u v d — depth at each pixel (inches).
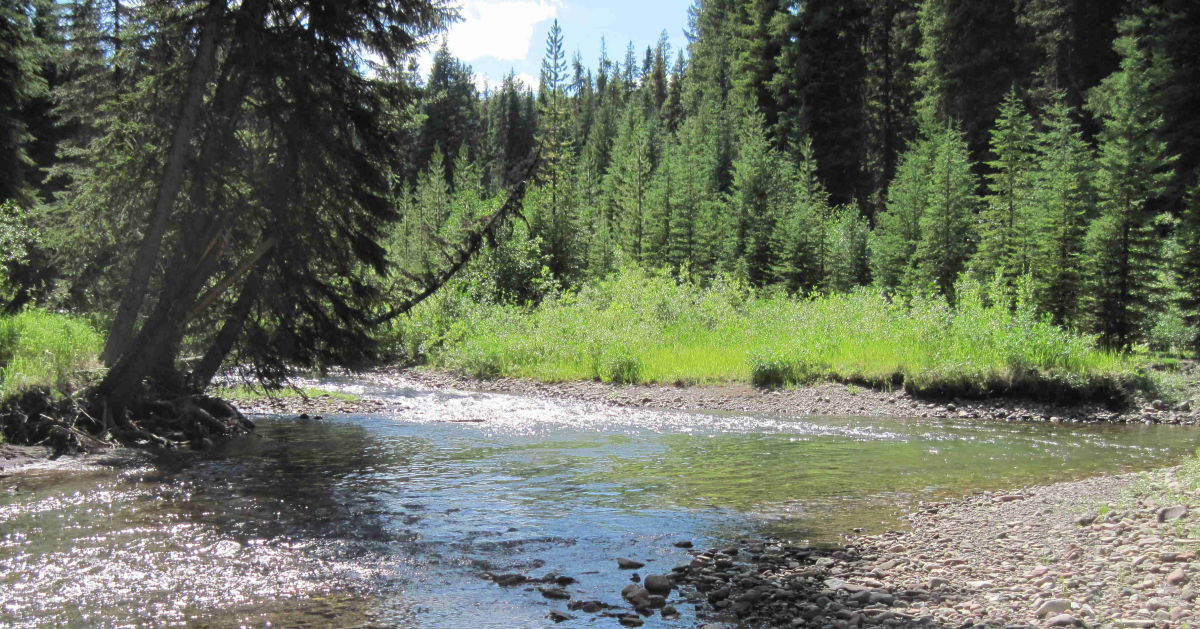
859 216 1962.4
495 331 1110.4
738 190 1999.3
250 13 572.4
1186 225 1048.8
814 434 597.6
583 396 845.2
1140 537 296.0
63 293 647.1
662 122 3890.3
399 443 553.6
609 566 287.6
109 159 581.6
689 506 375.6
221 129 566.9
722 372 892.0
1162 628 211.9
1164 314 1044.5
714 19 3538.4
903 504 380.2
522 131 4269.2
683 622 231.1
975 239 1499.8
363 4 632.4
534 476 442.6
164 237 584.4
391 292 763.4
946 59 2106.3
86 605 240.7
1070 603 231.3
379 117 661.3
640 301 1198.9
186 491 396.8
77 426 508.7
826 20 2272.4
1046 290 1101.1
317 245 621.0
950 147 1523.1
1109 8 1988.2
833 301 1042.7
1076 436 589.9
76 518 340.2
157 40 576.7
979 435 593.6
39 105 1467.8
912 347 830.5
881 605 243.6
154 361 557.3
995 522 342.0
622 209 2261.3
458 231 919.7
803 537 324.5
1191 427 632.4
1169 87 1417.3
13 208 703.7
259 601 247.3
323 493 397.4
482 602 249.0
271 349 633.0
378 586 263.6
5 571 269.4
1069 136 1411.2
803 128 2224.4
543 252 1710.1
